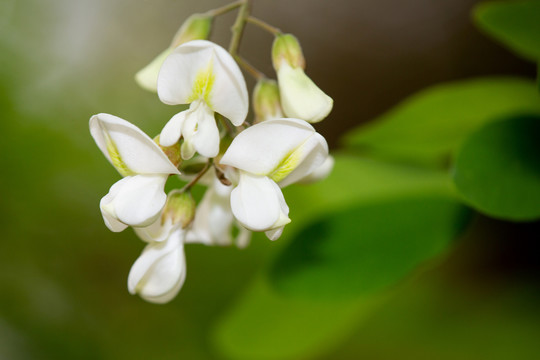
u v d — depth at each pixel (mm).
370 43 640
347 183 319
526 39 321
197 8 554
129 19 575
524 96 338
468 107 341
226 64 252
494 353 465
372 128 347
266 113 278
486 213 283
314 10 650
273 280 306
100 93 593
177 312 564
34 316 622
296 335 332
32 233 613
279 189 261
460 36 620
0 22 604
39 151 601
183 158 256
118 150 259
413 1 641
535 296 483
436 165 351
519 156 288
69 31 604
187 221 272
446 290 497
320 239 305
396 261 303
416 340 477
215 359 569
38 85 605
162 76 256
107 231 620
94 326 625
